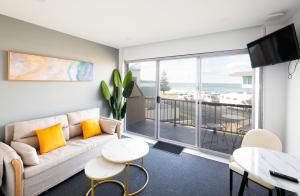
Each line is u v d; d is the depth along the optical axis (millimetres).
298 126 2021
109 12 2240
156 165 2750
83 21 2566
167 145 3609
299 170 1372
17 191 1715
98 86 3912
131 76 4051
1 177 1803
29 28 2600
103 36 3332
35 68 2662
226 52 2982
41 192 1946
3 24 2316
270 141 1954
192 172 2543
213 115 4090
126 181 1994
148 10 2178
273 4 1978
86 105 3639
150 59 3973
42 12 2246
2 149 1919
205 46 3143
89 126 3023
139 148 2281
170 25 2699
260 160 1543
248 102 3068
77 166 2410
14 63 2416
